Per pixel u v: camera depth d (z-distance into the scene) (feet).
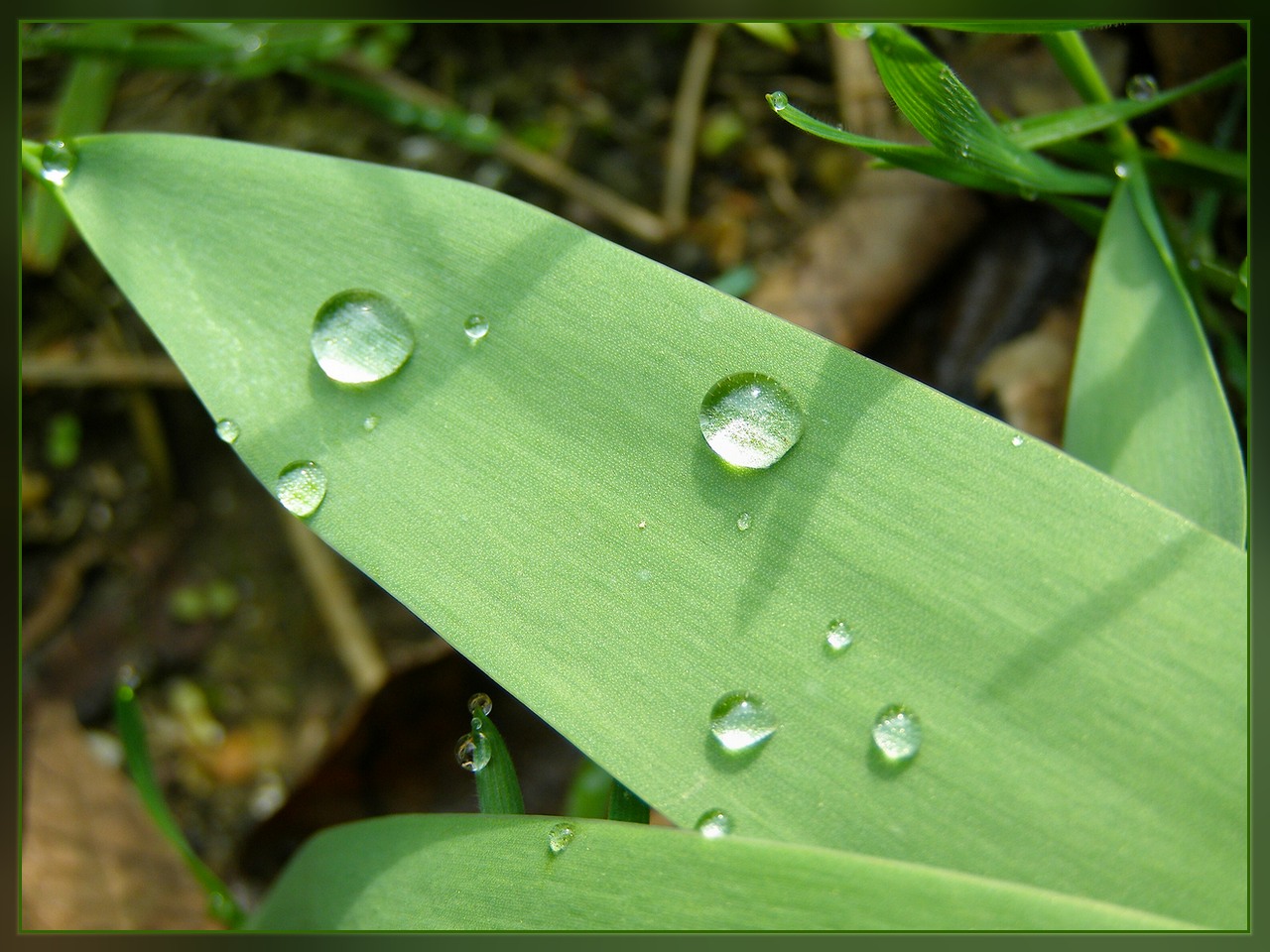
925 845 0.36
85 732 0.59
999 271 0.55
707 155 0.62
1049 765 0.36
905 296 0.56
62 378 0.62
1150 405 0.43
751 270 0.60
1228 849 0.36
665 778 0.37
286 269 0.39
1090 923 0.35
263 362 0.39
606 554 0.38
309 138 0.64
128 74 0.63
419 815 0.40
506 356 0.39
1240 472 0.41
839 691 0.37
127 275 0.39
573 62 0.64
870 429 0.38
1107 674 0.37
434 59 0.65
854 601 0.37
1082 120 0.45
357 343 0.39
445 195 0.40
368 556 0.38
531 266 0.39
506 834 0.38
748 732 0.37
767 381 0.38
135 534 0.62
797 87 0.62
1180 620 0.37
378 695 0.52
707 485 0.38
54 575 0.61
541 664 0.37
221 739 0.59
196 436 0.64
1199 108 0.52
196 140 0.40
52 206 0.54
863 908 0.36
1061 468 0.37
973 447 0.38
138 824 0.55
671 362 0.38
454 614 0.38
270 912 0.42
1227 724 0.36
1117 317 0.44
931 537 0.37
